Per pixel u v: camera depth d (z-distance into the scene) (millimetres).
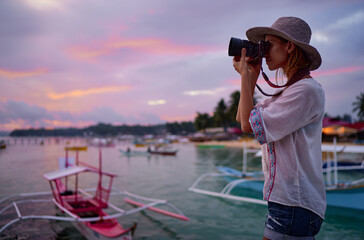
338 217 10500
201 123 134375
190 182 19938
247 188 15031
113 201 13758
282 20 1376
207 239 8727
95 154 52969
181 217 10766
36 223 9617
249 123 1331
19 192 15625
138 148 79000
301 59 1320
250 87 1371
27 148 76750
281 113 1219
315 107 1228
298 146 1263
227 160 39312
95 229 7777
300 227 1237
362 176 21016
